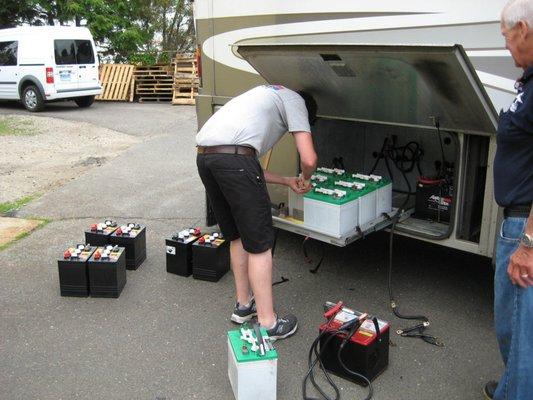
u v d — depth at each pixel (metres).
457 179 3.12
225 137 2.75
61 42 12.72
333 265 4.04
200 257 3.76
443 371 2.78
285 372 2.77
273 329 3.00
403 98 3.02
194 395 2.61
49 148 8.69
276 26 3.69
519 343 2.09
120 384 2.69
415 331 3.12
